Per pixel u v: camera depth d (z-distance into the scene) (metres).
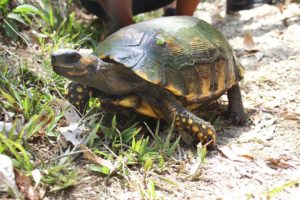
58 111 1.50
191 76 1.43
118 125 1.48
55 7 2.02
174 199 1.26
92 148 1.36
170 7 2.41
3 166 1.22
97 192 1.26
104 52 1.42
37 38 1.82
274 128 1.57
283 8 2.44
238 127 1.58
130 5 1.90
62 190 1.25
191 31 1.49
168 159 1.38
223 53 1.52
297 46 2.07
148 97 1.42
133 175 1.31
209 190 1.30
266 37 2.18
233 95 1.58
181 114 1.40
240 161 1.41
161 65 1.40
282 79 1.84
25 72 1.60
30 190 1.22
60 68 1.35
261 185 1.33
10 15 1.78
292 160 1.42
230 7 2.53
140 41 1.42
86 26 2.10
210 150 1.45
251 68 1.94
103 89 1.42
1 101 1.44
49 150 1.37
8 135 1.32
